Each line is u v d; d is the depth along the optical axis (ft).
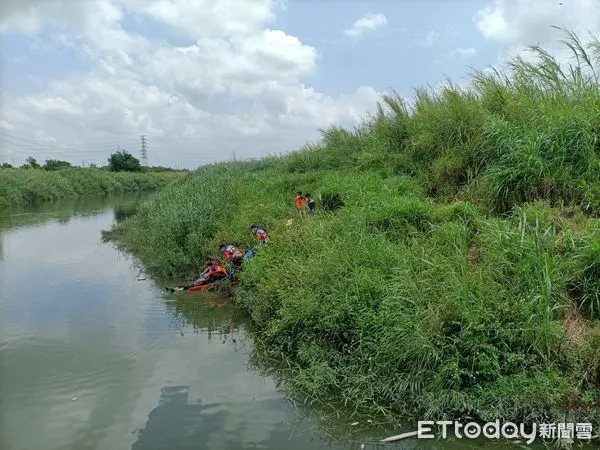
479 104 33.30
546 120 27.09
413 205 27.32
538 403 15.69
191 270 38.68
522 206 24.79
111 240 57.82
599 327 17.16
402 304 19.31
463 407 16.33
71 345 23.98
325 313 21.35
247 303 28.58
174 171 238.89
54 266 42.98
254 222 37.52
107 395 18.86
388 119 43.29
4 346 23.89
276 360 22.11
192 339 24.93
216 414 17.51
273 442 15.76
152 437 15.99
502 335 17.06
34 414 17.44
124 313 29.25
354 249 23.93
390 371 18.21
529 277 18.94
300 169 53.78
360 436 16.11
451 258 21.33
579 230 21.70
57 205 110.42
